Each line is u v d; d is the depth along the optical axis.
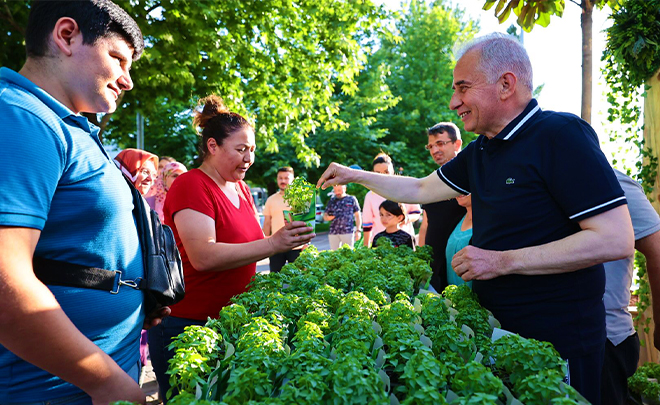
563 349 1.75
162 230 1.80
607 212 1.65
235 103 8.06
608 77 3.50
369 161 18.66
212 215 2.39
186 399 1.03
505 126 1.89
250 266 2.62
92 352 1.24
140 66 6.88
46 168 1.22
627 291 2.43
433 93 21.23
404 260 2.96
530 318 1.80
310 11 8.23
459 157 2.42
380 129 18.84
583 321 1.76
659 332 2.52
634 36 3.13
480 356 1.46
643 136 3.39
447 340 1.50
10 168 1.15
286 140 17.56
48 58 1.38
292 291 2.23
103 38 1.41
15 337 1.12
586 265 1.65
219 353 1.52
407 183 2.65
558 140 1.73
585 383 1.76
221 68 7.82
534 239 1.81
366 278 2.44
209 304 2.41
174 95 7.92
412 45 21.62
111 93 1.50
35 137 1.22
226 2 7.20
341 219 7.59
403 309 1.72
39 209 1.20
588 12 3.24
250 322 1.62
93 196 1.37
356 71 9.39
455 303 2.03
